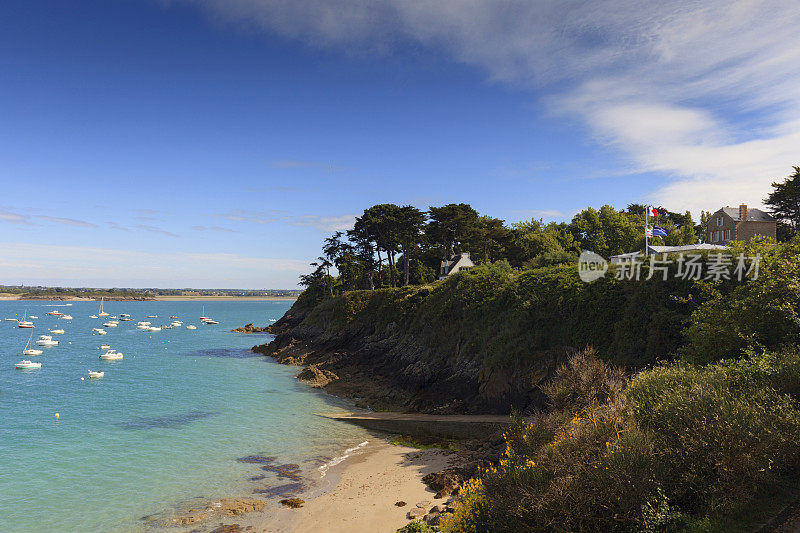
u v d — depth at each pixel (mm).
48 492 21844
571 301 34625
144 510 20000
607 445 11484
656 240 82125
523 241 82875
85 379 53562
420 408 38312
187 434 31297
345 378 51406
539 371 33375
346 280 116562
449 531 14203
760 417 11289
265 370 59719
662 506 10352
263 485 22812
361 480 23312
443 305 49938
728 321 19234
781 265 19125
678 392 12844
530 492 11883
